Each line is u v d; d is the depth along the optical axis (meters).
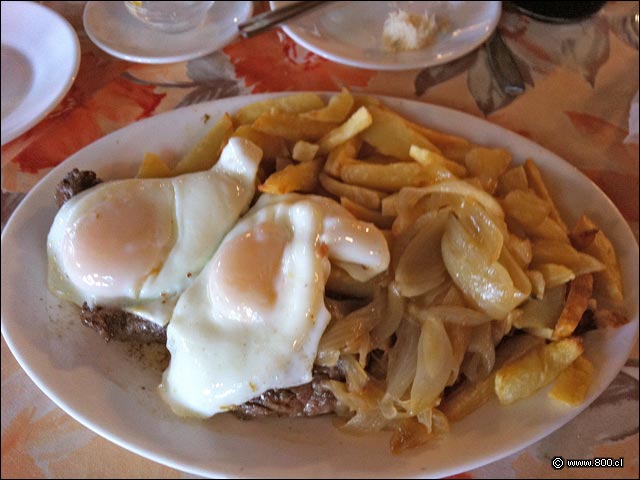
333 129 0.36
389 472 0.28
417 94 0.40
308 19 0.42
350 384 0.30
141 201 0.32
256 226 0.31
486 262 0.31
